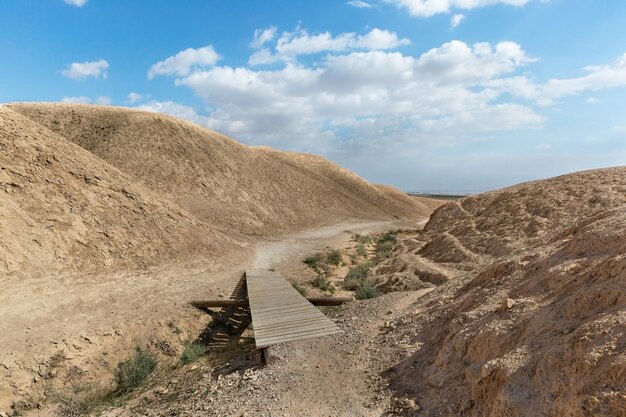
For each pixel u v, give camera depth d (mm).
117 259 14008
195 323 11703
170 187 35750
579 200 14078
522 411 3080
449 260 13859
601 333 3092
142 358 9078
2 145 14641
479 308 5254
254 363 7047
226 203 37656
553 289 4473
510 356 3674
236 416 5121
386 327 6984
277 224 37938
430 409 4066
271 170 53781
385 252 21953
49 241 12492
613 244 4457
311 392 5359
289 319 8586
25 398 7898
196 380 7238
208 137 50375
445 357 4730
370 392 4977
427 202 98500
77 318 10242
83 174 16641
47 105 48094
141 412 6395
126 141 40250
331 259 21781
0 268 10578
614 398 2574
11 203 12703
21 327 9242
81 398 7867
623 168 16312
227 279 15734
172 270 15203
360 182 75562
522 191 17469
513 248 12242
